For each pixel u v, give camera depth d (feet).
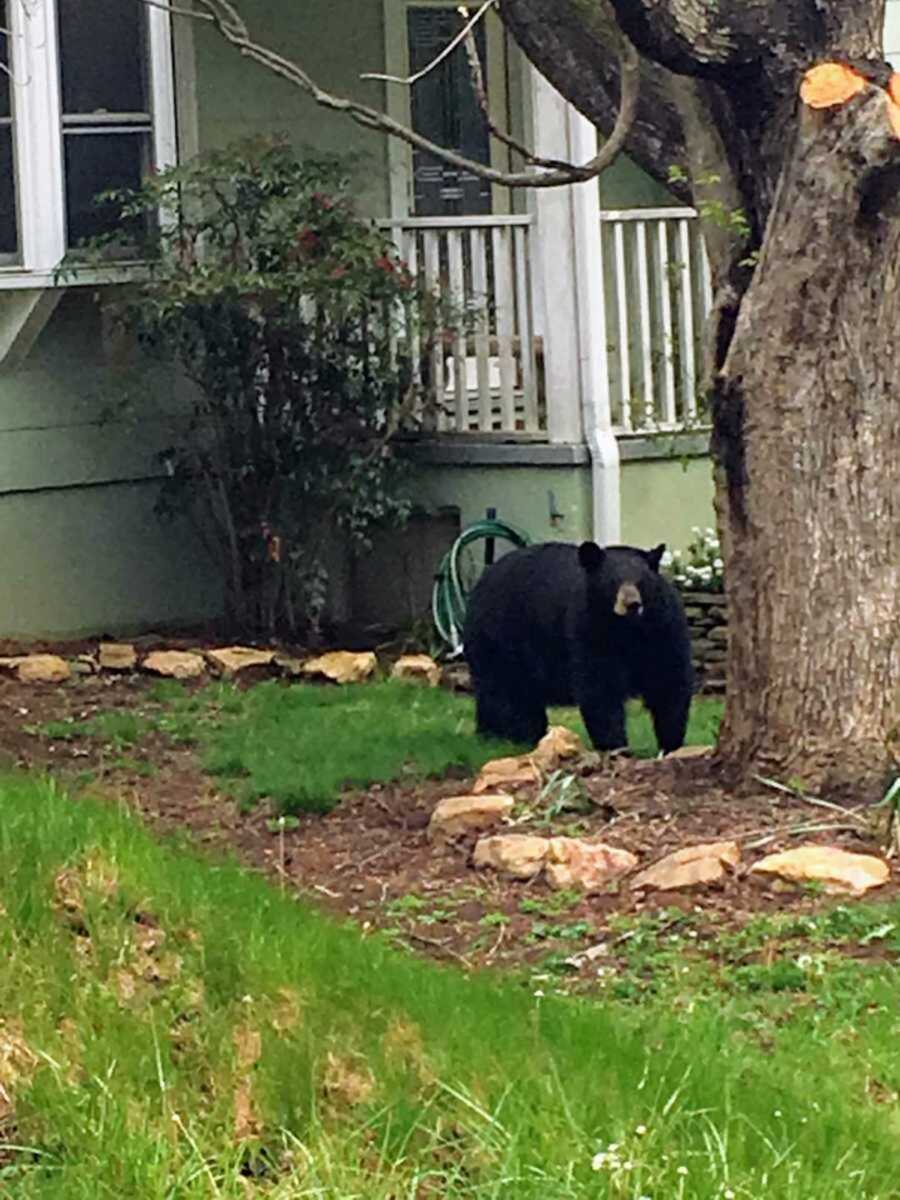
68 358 44.57
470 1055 17.81
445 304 43.78
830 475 27.35
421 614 46.16
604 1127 16.84
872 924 23.06
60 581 44.70
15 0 42.19
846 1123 17.60
